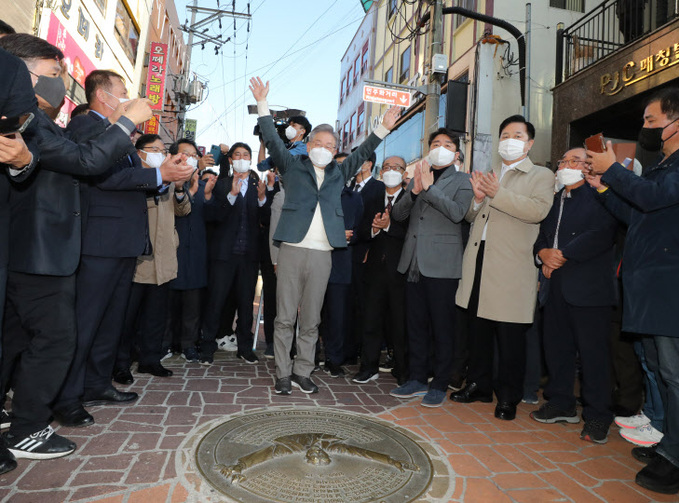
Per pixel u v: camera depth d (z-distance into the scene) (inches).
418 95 580.7
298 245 139.0
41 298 89.0
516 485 86.3
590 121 353.7
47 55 85.3
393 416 122.0
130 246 113.8
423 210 141.3
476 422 121.6
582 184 122.4
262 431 103.6
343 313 167.2
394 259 155.1
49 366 88.9
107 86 111.1
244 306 177.6
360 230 162.7
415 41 639.8
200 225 171.0
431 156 145.1
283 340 138.5
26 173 77.8
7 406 111.7
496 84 458.9
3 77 65.9
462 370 159.9
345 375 168.4
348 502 75.4
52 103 85.4
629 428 118.0
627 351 134.7
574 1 472.1
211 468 84.4
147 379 143.0
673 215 90.0
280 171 145.9
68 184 91.9
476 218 135.4
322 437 101.7
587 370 116.0
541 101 455.8
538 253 129.5
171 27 693.3
